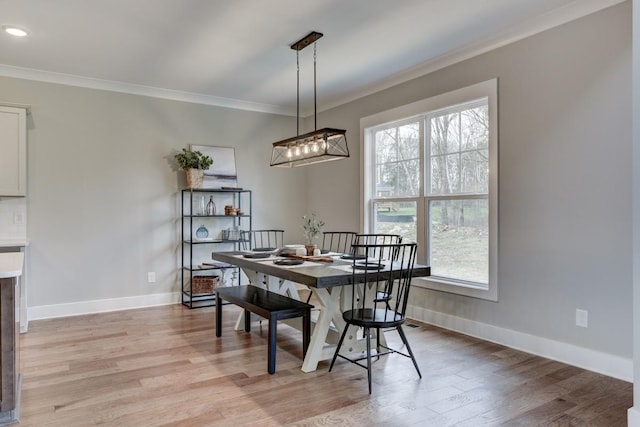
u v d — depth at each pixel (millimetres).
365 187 4871
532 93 3174
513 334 3332
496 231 3434
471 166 3732
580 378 2721
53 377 2750
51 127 4305
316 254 3684
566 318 2988
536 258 3166
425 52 3713
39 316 4246
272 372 2824
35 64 4000
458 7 2893
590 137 2838
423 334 3711
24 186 3984
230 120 5398
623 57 2674
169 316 4375
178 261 5039
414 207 4285
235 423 2156
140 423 2158
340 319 3027
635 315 2045
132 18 3020
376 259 3570
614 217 2723
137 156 4777
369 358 2566
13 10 2887
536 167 3154
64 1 2768
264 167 5676
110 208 4625
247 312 3814
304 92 4957
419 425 2137
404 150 4430
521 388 2576
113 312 4543
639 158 2057
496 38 3365
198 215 4945
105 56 3779
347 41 3455
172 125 4992
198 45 3523
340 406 2344
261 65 4016
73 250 4422
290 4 2826
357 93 4945
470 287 3662
